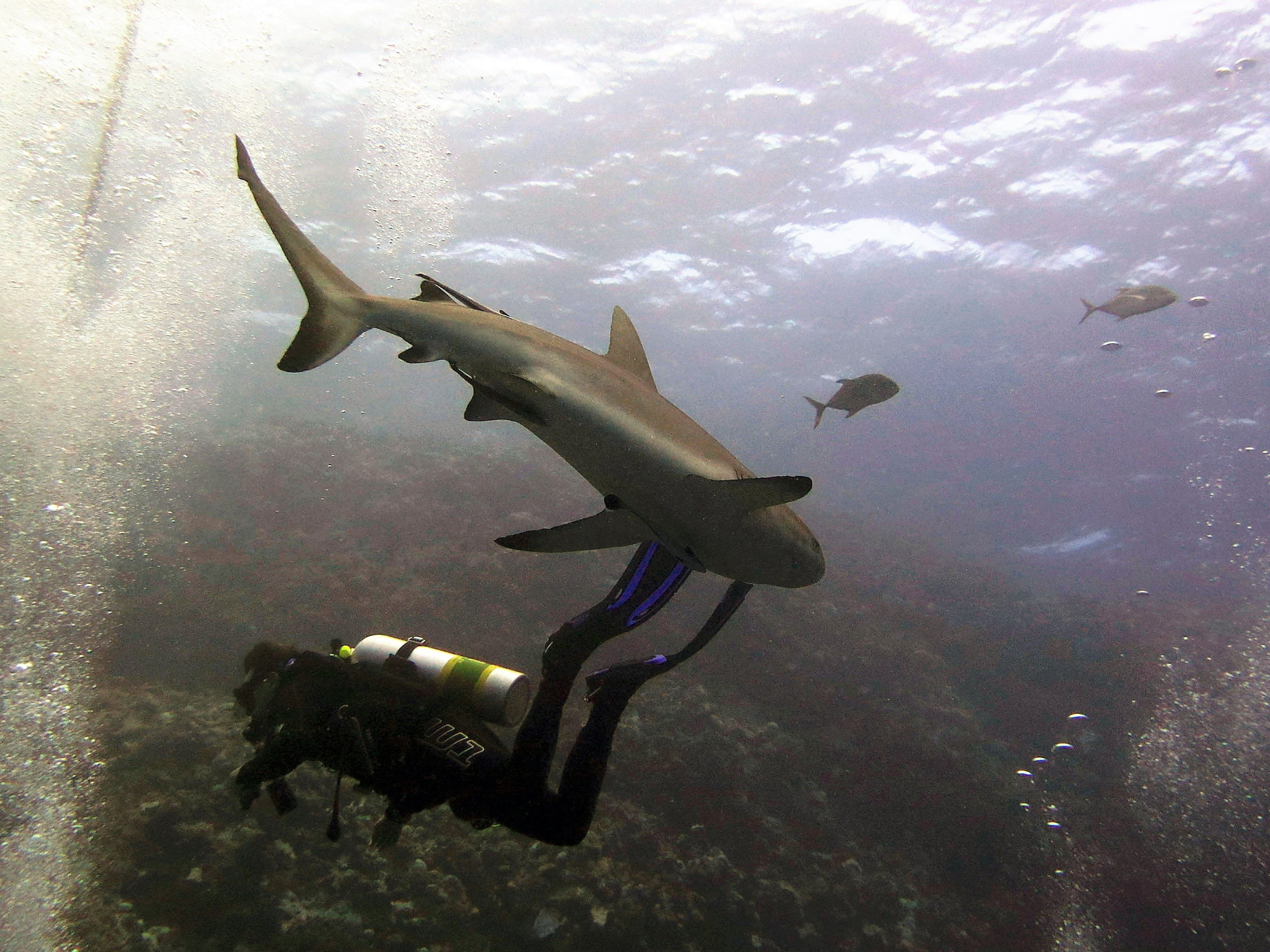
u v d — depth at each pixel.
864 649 12.81
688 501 1.78
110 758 6.68
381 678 2.55
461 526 13.47
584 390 1.69
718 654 11.48
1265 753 11.94
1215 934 8.64
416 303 1.73
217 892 5.69
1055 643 15.55
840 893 7.76
